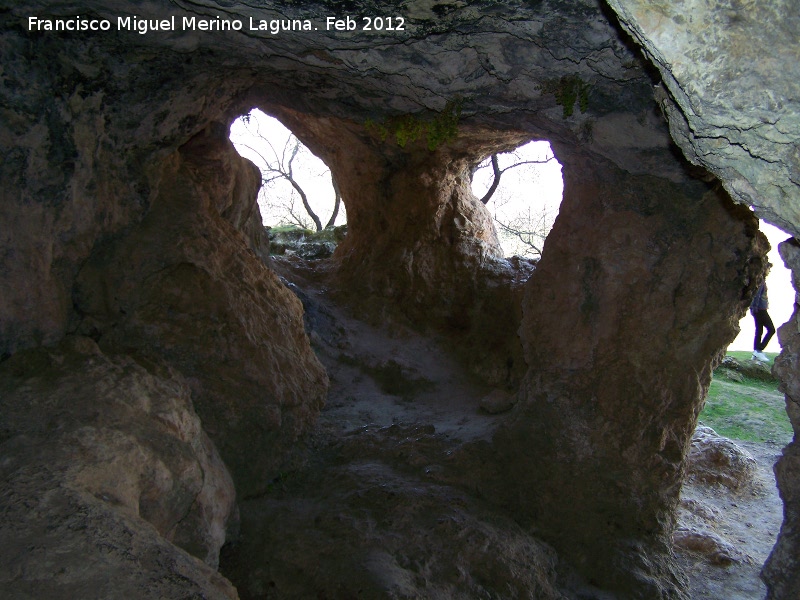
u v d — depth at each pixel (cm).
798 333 404
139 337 619
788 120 256
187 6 439
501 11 436
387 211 1251
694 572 796
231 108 799
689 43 253
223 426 654
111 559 305
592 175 745
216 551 526
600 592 687
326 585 590
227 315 664
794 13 232
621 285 715
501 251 1282
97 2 437
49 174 527
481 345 1140
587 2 423
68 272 586
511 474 764
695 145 313
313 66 576
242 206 912
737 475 1051
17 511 328
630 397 716
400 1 422
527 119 701
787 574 425
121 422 461
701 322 688
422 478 764
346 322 1195
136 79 550
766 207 308
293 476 765
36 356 525
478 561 645
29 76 476
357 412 990
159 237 647
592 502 727
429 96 620
